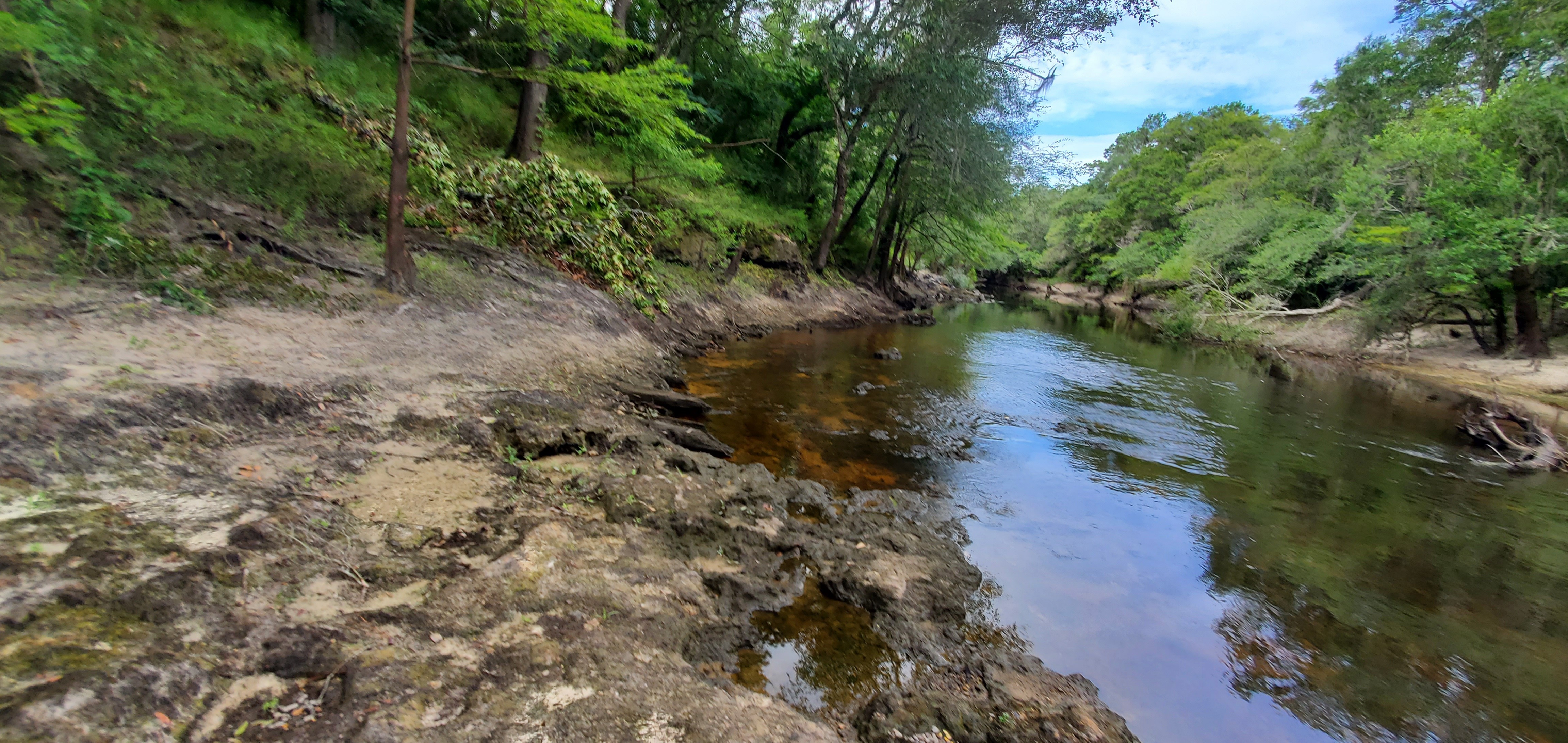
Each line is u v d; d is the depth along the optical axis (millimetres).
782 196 26141
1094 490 7582
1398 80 27484
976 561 5594
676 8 21125
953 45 21391
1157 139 48281
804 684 3771
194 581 2979
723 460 6930
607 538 4566
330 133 10281
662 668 3264
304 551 3486
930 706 3564
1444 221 18016
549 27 8734
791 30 25422
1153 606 5199
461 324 8398
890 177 27906
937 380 12922
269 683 2658
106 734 2215
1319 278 23656
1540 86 16656
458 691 2801
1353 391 16109
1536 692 4531
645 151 17094
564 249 11297
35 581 2682
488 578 3691
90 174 6527
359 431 5105
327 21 13109
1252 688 4332
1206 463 9000
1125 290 47312
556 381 7871
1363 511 7758
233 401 4754
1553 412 14586
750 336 16438
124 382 4434
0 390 3869
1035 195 31859
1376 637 5074
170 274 6531
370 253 9086
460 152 12883
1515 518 7902
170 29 10180
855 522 5824
